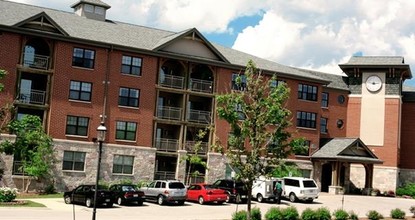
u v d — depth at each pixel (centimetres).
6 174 4653
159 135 5641
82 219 3048
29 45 5081
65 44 5022
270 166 2738
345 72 7081
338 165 5972
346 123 6956
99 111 5122
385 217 3791
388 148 6688
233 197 4438
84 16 5888
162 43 5378
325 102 6862
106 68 5178
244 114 2814
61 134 4950
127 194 3984
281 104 2880
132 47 5234
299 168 5719
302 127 6203
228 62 5691
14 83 4775
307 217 3362
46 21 4919
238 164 2731
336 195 5712
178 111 5541
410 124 7006
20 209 3372
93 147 5069
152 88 5375
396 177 6625
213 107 5669
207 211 3806
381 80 6838
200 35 5569
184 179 5403
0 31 4744
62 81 4988
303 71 6681
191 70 5600
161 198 4141
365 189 6150
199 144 5169
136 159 5262
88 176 5022
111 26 5641
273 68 6091
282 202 4709
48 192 4769
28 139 4381
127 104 5272
